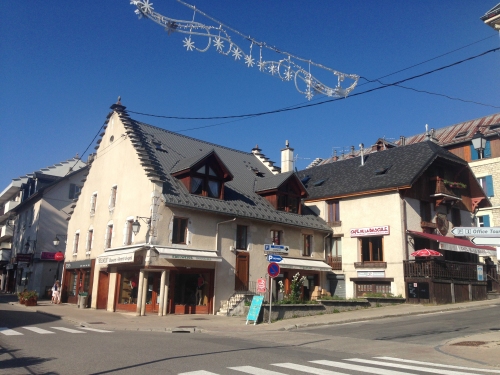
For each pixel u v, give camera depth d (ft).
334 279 96.84
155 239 69.56
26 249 125.18
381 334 50.19
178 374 26.61
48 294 115.03
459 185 98.27
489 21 44.73
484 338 44.60
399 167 95.04
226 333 52.19
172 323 59.93
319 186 107.65
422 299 82.89
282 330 55.16
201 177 78.79
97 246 87.56
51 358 31.17
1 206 178.91
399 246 87.40
